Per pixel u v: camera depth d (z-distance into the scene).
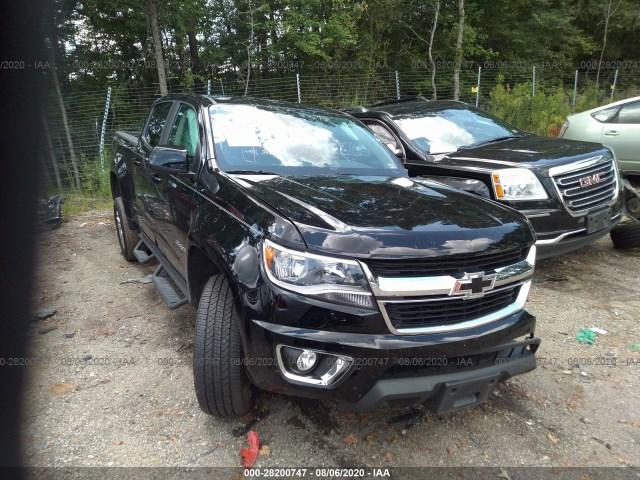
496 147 5.56
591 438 2.86
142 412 3.00
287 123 3.84
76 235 7.04
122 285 5.01
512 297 2.81
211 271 3.08
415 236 2.42
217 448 2.70
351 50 18.61
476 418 3.01
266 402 3.08
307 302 2.29
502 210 3.03
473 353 2.49
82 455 2.63
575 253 6.07
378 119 6.21
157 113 4.88
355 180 3.26
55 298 4.69
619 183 5.48
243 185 2.90
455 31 19.19
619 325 4.20
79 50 14.56
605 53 27.19
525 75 19.36
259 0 16.42
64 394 3.17
